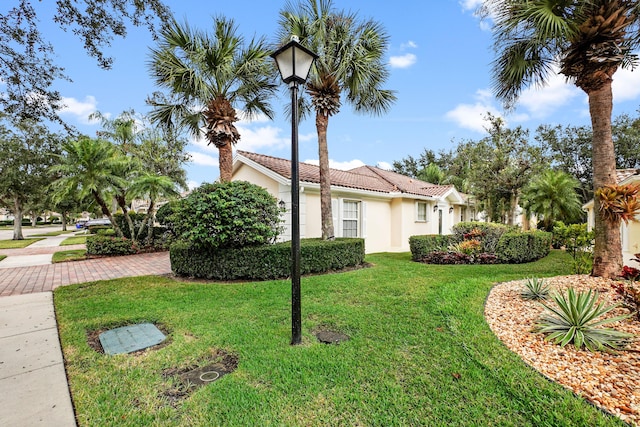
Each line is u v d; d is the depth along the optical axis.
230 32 8.67
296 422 2.33
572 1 5.37
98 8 4.63
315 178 10.76
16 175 18.67
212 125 9.20
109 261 11.45
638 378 2.69
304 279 7.09
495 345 3.46
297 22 8.41
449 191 16.56
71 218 56.28
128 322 4.61
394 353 3.38
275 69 9.43
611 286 4.80
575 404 2.37
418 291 5.93
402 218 14.17
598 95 5.78
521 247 9.53
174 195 14.13
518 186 16.91
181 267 7.83
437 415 2.36
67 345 3.79
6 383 2.93
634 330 3.61
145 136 19.94
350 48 8.38
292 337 3.69
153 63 8.53
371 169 17.50
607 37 5.32
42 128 18.84
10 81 4.83
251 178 11.96
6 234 29.20
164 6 5.04
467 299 5.20
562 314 3.70
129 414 2.46
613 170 5.79
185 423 2.35
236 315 4.77
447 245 11.16
